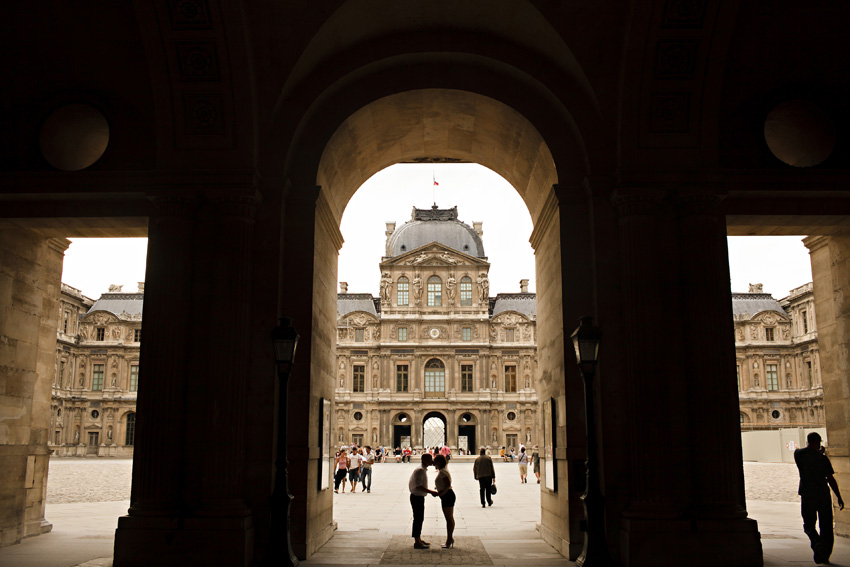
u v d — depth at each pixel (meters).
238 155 14.38
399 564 13.41
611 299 14.27
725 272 14.37
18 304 16.58
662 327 13.76
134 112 14.76
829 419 18.02
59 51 14.62
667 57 13.91
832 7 13.98
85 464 68.06
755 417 91.50
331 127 15.45
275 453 13.82
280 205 14.64
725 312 13.87
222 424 13.42
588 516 12.27
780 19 14.14
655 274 13.91
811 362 88.94
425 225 96.31
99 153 14.96
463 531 18.61
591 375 12.38
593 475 12.31
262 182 14.67
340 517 21.75
